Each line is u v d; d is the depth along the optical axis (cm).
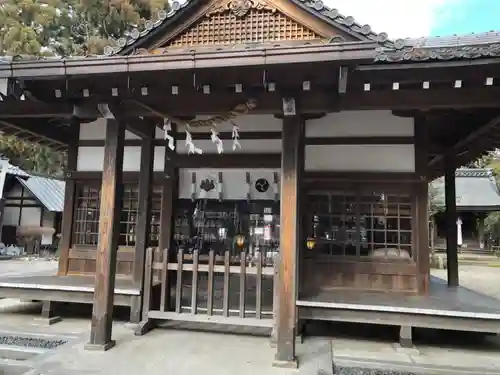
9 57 373
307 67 315
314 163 538
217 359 361
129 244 615
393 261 506
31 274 643
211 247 639
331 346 424
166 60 321
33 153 1791
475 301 459
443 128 590
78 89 381
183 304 543
